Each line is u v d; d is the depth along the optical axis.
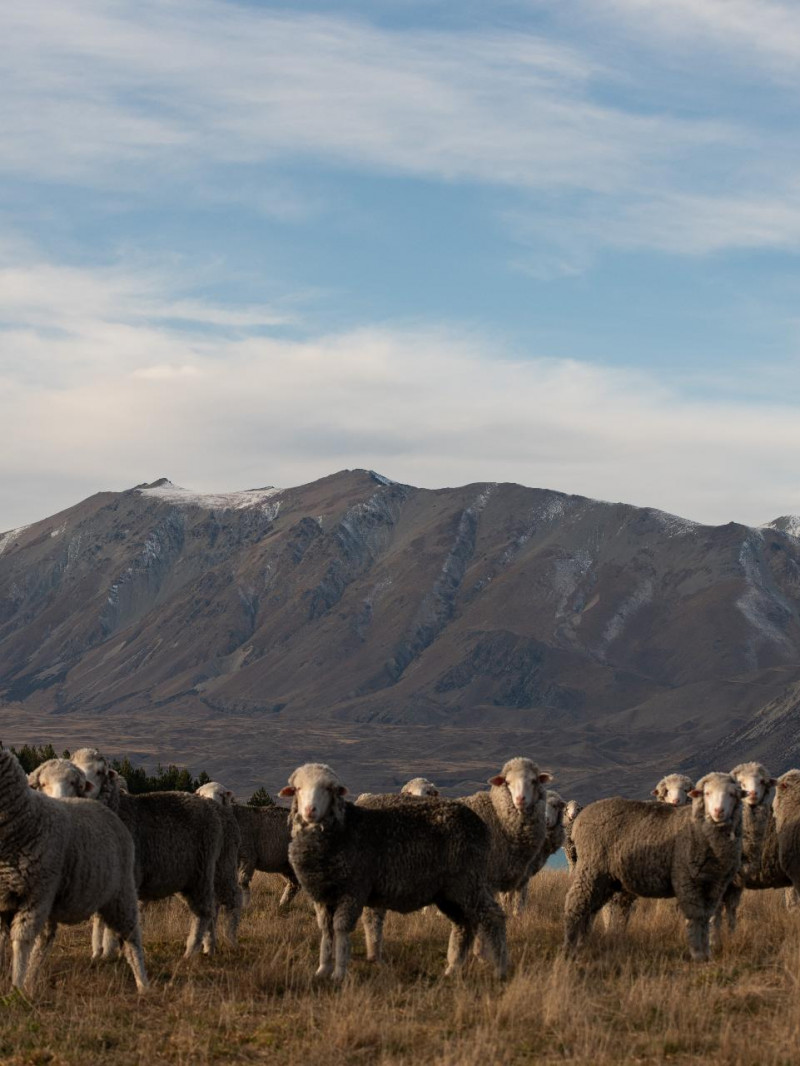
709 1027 13.09
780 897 22.75
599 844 17.86
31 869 14.60
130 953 15.65
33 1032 13.13
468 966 16.55
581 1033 12.72
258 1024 13.59
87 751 17.34
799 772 19.31
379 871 16.16
